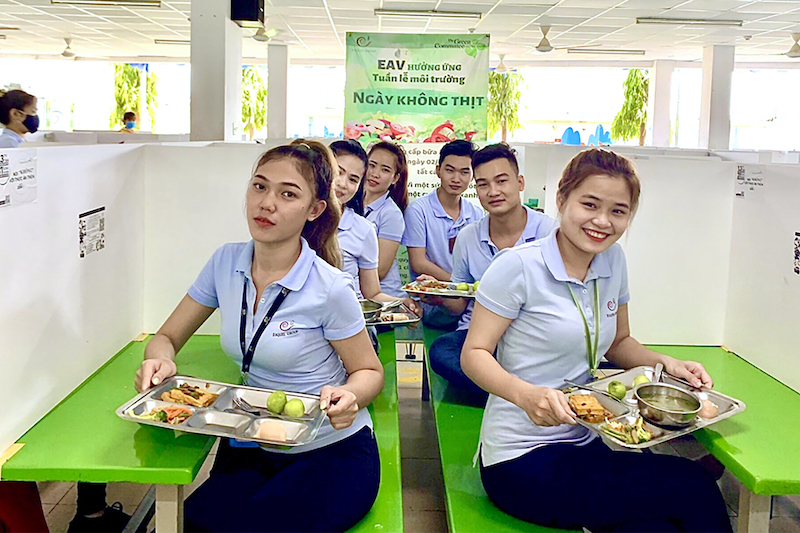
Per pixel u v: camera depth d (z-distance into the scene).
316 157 1.83
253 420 1.66
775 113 14.75
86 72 15.32
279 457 1.81
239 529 1.58
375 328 2.86
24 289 1.69
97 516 2.37
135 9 9.02
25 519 1.71
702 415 1.76
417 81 4.03
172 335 1.96
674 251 2.67
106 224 2.24
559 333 1.80
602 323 1.85
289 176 1.76
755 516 1.62
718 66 11.53
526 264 1.79
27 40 12.05
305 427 1.62
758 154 4.42
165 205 2.61
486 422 1.90
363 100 4.03
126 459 1.56
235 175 2.60
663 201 2.64
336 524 1.61
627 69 14.75
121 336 2.40
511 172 2.76
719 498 1.68
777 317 2.28
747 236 2.51
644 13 8.88
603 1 8.14
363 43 4.00
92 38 11.68
